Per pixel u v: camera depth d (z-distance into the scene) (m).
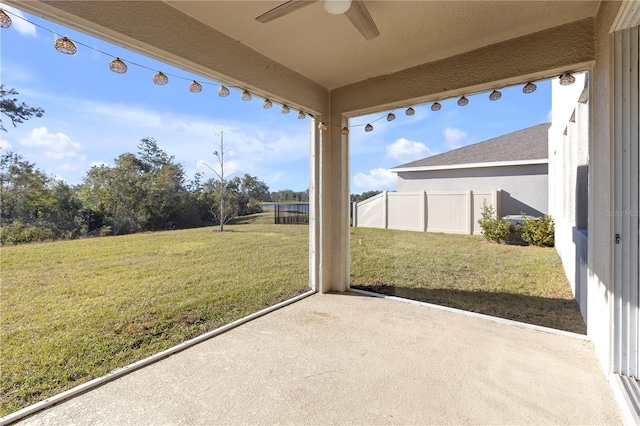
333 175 3.69
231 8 1.99
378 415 1.49
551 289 3.61
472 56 2.60
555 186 4.83
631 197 1.65
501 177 6.07
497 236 5.43
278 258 4.33
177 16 2.01
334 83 3.42
